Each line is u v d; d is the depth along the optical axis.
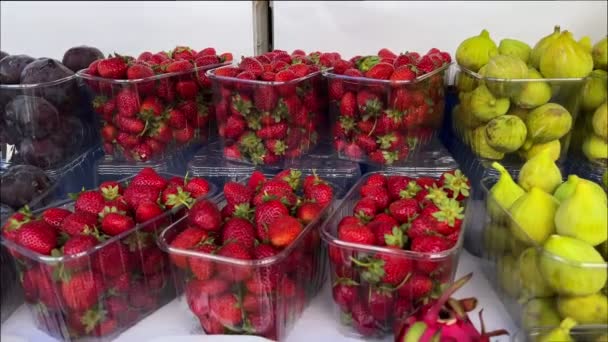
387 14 1.59
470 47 1.15
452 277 0.81
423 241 0.78
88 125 1.24
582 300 0.73
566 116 1.02
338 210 0.92
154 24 1.75
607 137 1.05
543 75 1.06
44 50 1.83
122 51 1.81
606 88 1.05
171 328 0.89
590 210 0.77
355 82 1.05
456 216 0.83
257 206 0.89
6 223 0.86
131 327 0.90
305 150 1.16
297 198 0.93
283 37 1.66
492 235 0.94
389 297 0.79
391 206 0.90
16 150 1.13
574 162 1.16
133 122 1.11
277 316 0.81
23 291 0.88
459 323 0.71
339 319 0.86
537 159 0.94
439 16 1.58
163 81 1.11
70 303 0.81
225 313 0.80
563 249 0.74
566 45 1.02
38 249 0.81
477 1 1.55
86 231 0.83
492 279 0.94
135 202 0.92
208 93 1.22
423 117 1.11
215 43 1.74
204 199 0.91
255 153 1.11
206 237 0.84
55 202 0.98
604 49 1.11
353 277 0.80
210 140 1.29
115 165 1.15
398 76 1.02
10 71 1.12
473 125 1.11
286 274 0.81
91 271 0.80
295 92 1.07
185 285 0.84
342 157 1.15
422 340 0.71
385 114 1.05
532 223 0.84
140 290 0.89
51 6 1.77
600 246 0.80
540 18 1.55
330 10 1.61
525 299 0.82
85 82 1.13
